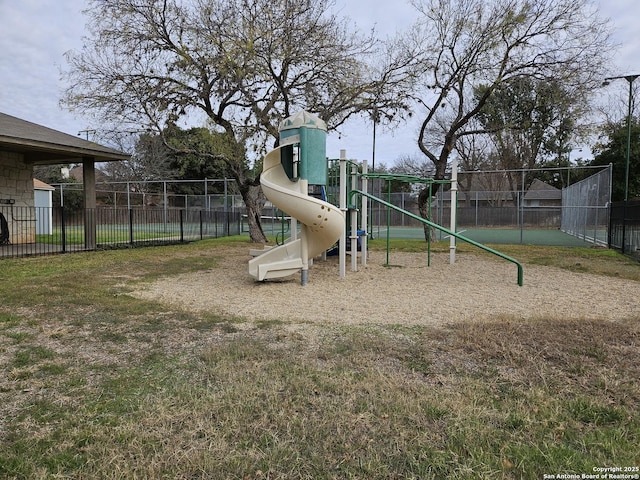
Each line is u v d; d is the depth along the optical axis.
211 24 10.73
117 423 2.17
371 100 12.45
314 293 5.72
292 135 6.43
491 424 2.17
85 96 11.01
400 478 1.75
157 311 4.56
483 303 5.08
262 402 2.40
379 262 9.15
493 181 33.66
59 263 8.57
